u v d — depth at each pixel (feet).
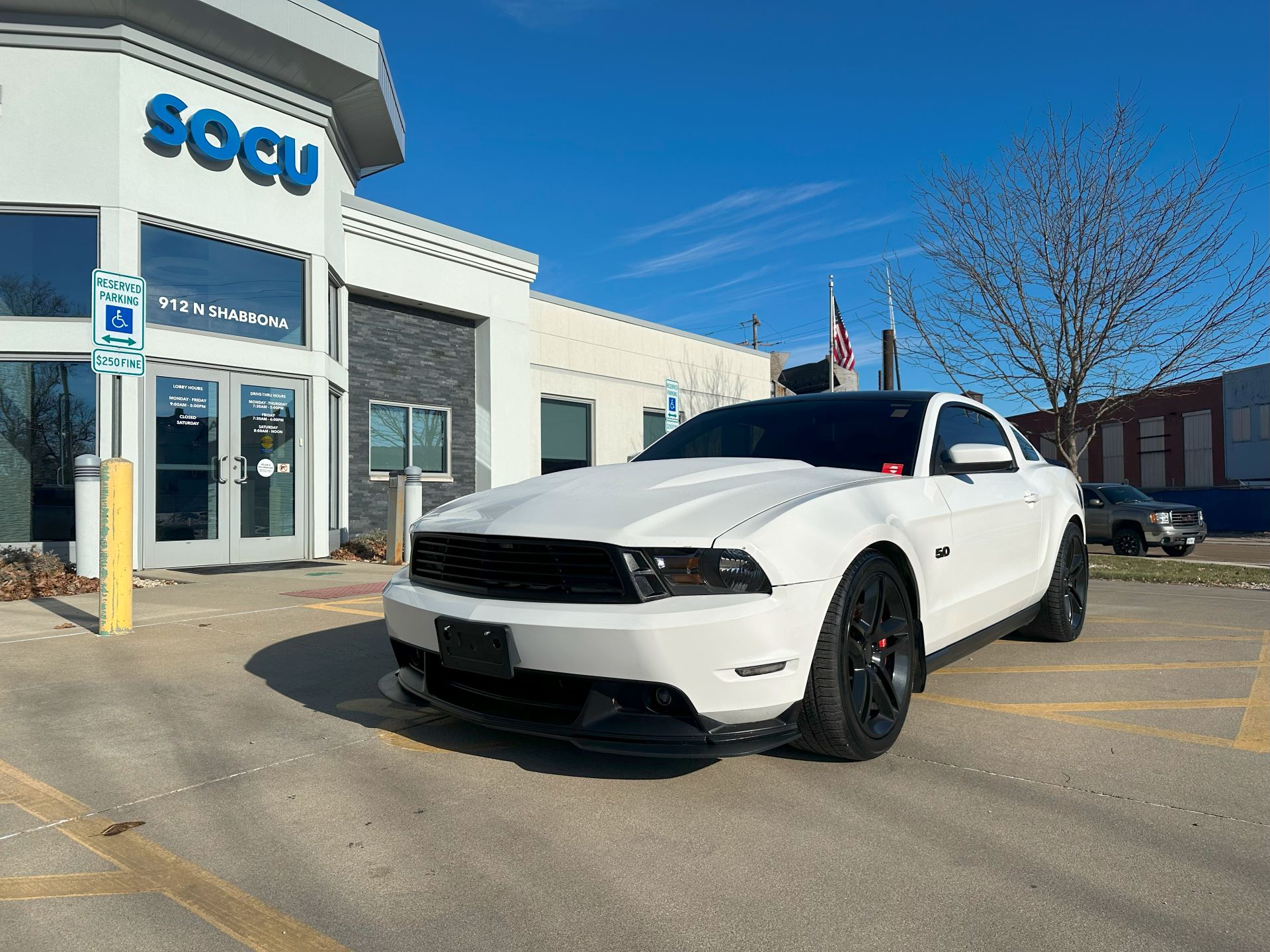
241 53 31.63
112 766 9.81
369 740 10.73
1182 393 45.14
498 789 9.11
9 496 28.50
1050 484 16.39
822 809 8.53
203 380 31.19
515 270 46.55
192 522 30.96
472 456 46.01
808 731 9.31
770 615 8.46
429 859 7.48
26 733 10.96
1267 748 10.41
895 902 6.70
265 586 24.98
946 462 12.62
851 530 9.48
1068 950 6.01
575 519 9.18
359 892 6.91
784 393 76.13
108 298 17.94
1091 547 56.90
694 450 14.05
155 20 29.22
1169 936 6.18
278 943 6.19
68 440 28.81
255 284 33.09
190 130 30.50
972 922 6.40
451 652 9.48
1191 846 7.66
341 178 39.09
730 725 8.50
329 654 15.44
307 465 34.35
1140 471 118.52
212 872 7.27
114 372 18.06
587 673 8.49
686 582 8.57
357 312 40.47
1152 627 19.20
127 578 17.42
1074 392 39.78
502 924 6.42
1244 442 104.68
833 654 9.05
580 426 53.11
